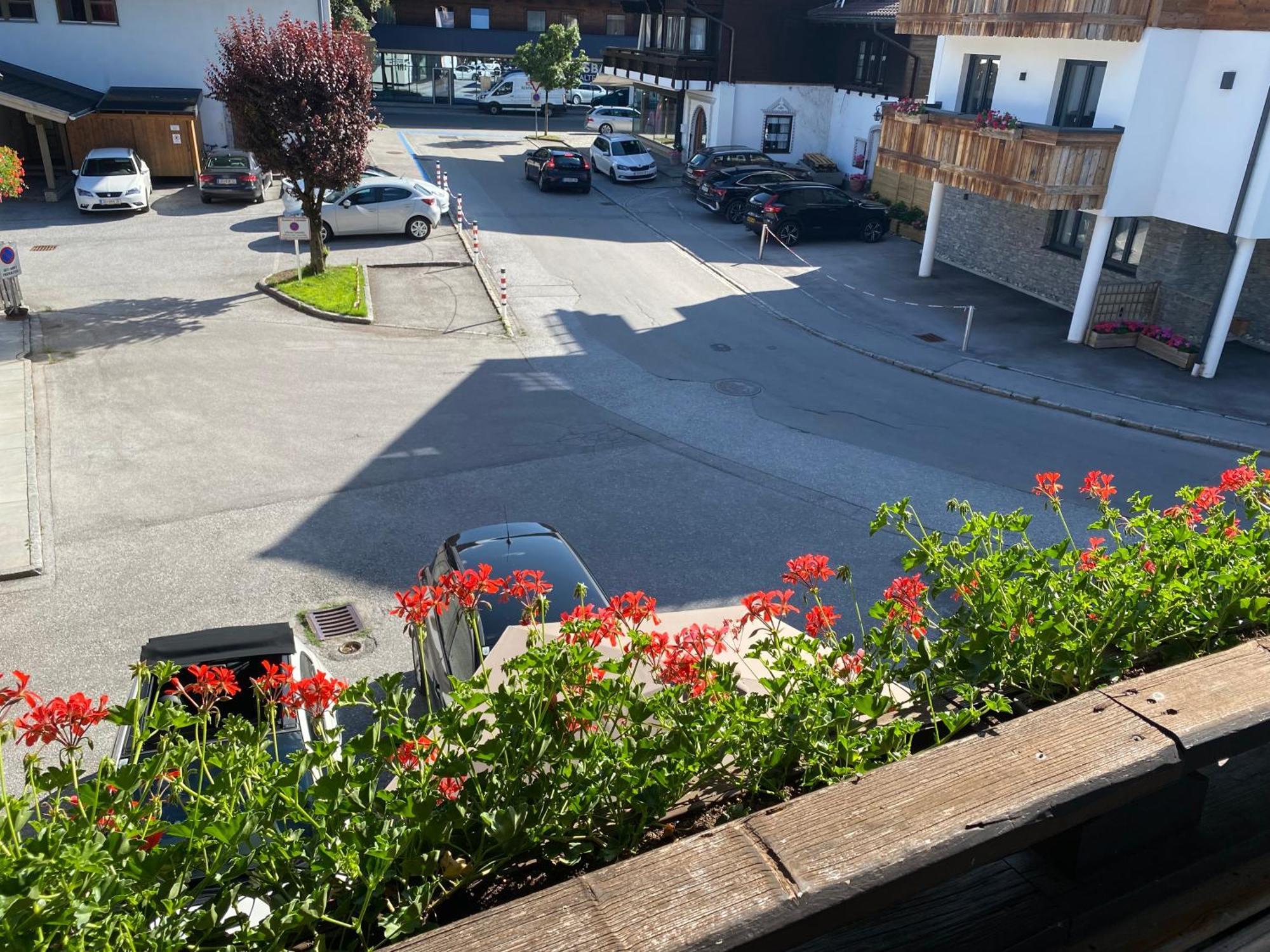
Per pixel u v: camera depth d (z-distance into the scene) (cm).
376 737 224
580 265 2655
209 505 1332
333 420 1628
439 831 201
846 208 2969
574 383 1866
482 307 2270
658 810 224
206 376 1780
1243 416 1761
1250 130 1762
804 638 298
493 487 1419
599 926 144
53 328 1970
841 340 2152
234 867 198
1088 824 210
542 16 5575
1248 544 323
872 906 157
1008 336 2194
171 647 775
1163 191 1962
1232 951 206
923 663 281
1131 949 205
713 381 1906
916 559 334
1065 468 1548
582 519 1334
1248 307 2138
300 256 2512
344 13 4781
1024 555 330
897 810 166
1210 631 287
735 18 3634
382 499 1368
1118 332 2112
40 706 243
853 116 3659
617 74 4575
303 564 1199
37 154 3297
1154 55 1841
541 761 229
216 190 2944
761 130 3822
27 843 191
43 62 3219
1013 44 2177
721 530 1317
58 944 175
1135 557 321
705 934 143
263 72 2055
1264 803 242
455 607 865
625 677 265
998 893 213
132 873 185
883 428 1700
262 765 235
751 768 243
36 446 1481
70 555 1199
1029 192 1956
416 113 5294
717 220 3250
